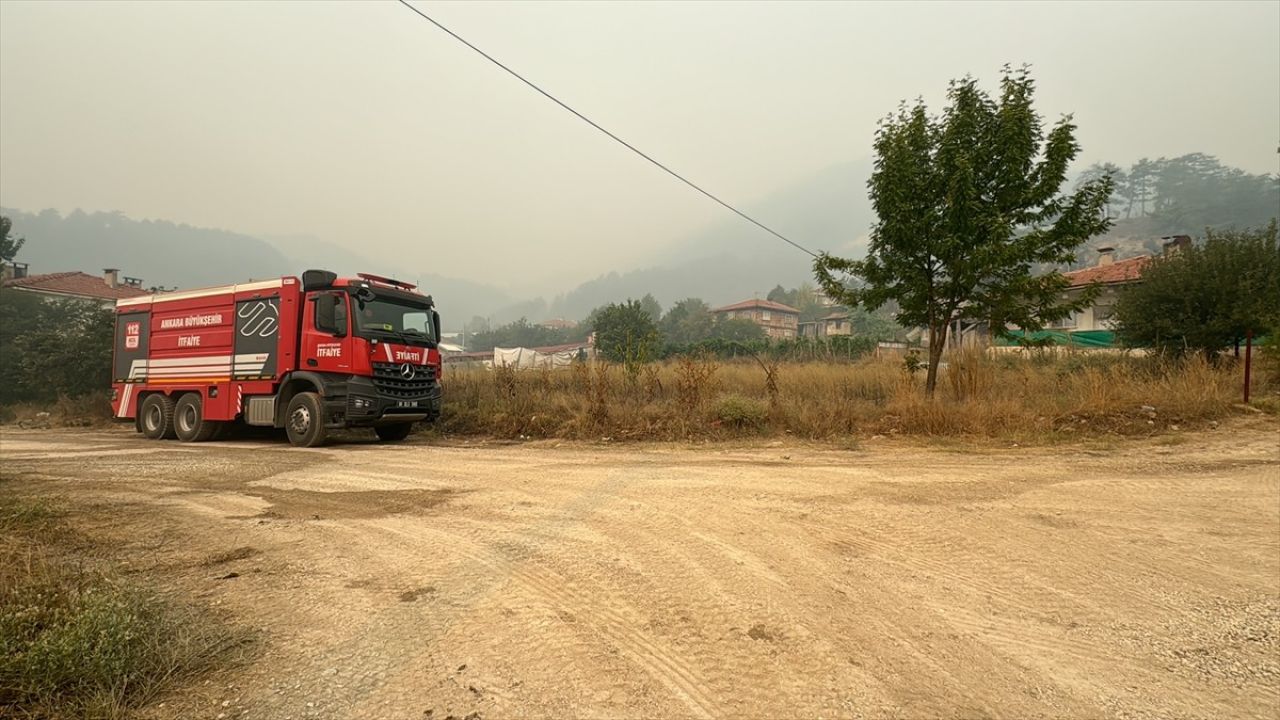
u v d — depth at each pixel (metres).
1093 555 4.55
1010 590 3.91
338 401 11.75
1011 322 12.06
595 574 4.09
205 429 13.45
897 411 11.56
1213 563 4.43
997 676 2.88
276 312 12.53
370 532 5.17
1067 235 11.34
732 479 7.22
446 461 9.20
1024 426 10.67
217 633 3.19
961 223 11.47
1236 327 15.98
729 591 3.81
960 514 5.59
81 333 23.20
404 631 3.24
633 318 49.16
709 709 2.52
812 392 13.51
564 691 2.64
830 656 3.01
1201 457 8.44
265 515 5.82
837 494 6.39
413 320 12.89
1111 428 10.62
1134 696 2.73
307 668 2.85
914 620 3.46
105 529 5.29
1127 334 18.30
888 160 12.17
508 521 5.46
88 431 17.16
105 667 2.69
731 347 34.38
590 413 12.62
